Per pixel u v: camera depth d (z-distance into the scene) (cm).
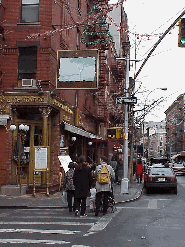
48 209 1280
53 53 1803
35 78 1762
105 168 1144
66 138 2070
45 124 1708
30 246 704
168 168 2105
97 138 2706
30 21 1805
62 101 1928
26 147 1802
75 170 1120
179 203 1505
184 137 8869
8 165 1703
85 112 2570
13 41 1777
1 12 1773
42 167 1564
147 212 1212
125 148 1909
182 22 1055
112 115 3634
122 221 1019
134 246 713
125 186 1838
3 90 1752
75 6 2262
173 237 800
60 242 741
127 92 1980
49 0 1792
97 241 757
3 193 1593
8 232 841
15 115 1756
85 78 1727
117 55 4344
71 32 2181
